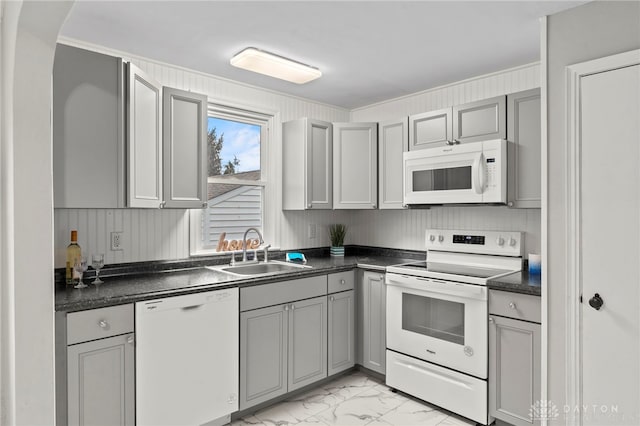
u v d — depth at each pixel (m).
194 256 2.91
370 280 3.12
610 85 1.86
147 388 2.05
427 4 1.96
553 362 2.05
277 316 2.64
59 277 2.30
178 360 2.17
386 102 3.70
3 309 1.30
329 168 3.38
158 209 2.73
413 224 3.51
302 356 2.79
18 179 1.25
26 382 1.28
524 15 2.06
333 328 3.01
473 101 2.98
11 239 1.26
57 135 1.89
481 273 2.62
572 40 1.98
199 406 2.25
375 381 3.10
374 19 2.12
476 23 2.16
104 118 2.04
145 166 2.27
